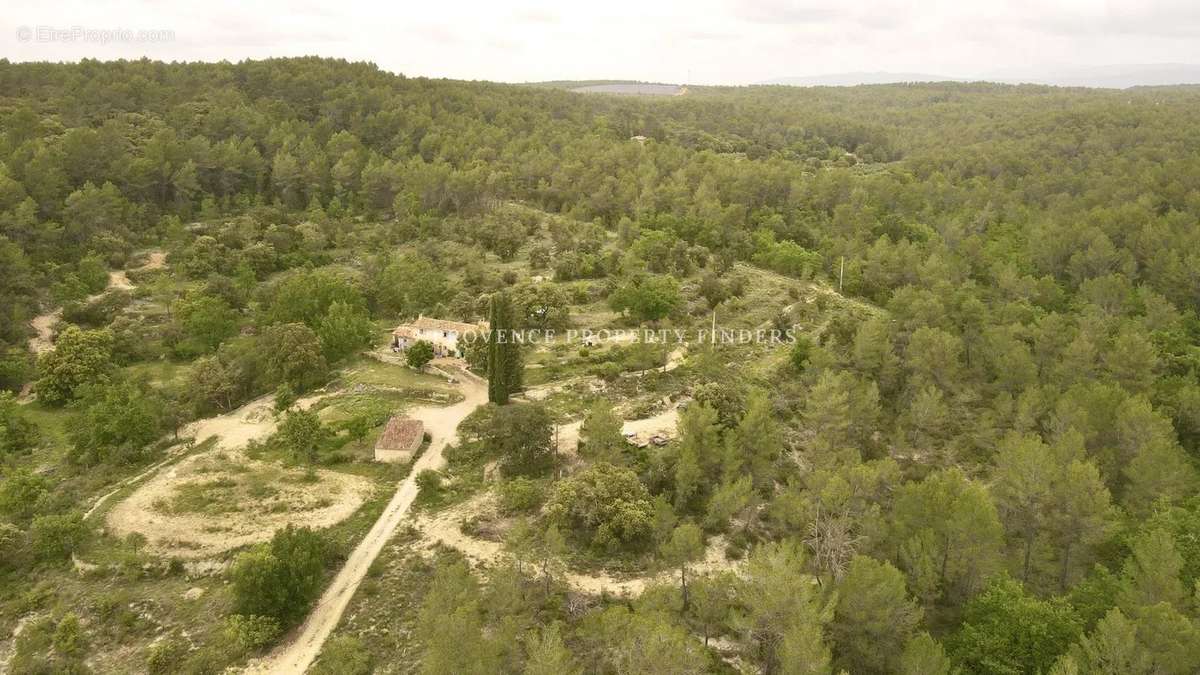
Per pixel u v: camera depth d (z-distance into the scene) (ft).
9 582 197.36
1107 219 484.33
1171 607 147.43
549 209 602.03
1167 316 381.81
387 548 205.67
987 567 182.39
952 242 508.12
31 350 342.85
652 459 241.14
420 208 558.56
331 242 514.68
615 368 316.60
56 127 526.98
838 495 197.57
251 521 213.87
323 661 167.22
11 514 220.84
